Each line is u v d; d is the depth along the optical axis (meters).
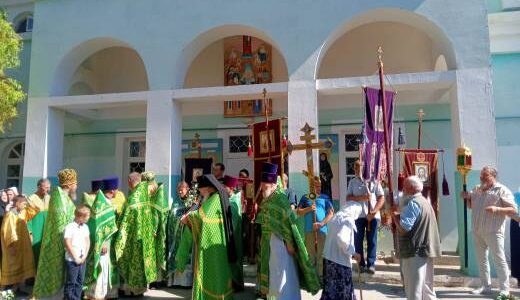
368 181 5.70
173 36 8.15
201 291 5.29
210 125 10.36
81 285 5.45
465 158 6.24
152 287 6.78
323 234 6.62
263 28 7.73
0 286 6.30
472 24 7.04
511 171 7.68
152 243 6.36
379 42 9.92
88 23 8.62
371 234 6.91
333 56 10.11
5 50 7.36
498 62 7.97
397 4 7.27
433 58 9.45
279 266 4.89
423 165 7.95
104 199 5.89
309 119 7.36
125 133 10.80
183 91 7.98
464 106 6.89
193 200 6.74
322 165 8.15
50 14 8.86
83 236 5.53
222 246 5.43
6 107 7.61
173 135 8.03
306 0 7.63
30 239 6.56
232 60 10.41
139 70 11.06
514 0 8.02
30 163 8.56
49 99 8.65
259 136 7.00
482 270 6.08
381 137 5.78
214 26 7.94
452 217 8.92
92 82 10.91
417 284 4.46
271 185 5.24
